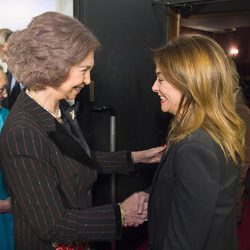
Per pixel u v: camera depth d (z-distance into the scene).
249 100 3.14
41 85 0.88
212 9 1.87
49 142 0.90
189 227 0.79
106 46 1.85
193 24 3.62
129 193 1.96
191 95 0.84
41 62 0.84
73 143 0.97
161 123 1.88
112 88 1.91
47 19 0.85
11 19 2.13
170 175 0.86
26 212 0.87
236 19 3.33
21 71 0.87
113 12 1.83
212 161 0.77
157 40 1.80
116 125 1.94
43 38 0.83
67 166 0.94
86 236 0.91
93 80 1.87
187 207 0.79
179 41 0.89
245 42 4.42
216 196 0.78
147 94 1.88
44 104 0.93
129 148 1.97
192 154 0.78
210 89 0.83
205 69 0.82
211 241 0.85
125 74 1.89
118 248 2.12
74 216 0.90
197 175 0.77
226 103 0.84
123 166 1.35
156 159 1.37
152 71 1.83
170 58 0.85
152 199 0.95
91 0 1.80
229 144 0.82
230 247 0.92
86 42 0.86
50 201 0.87
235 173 0.88
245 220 2.90
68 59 0.84
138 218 1.02
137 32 1.84
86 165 1.01
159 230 0.92
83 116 1.90
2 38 1.90
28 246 0.95
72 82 0.90
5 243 1.42
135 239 2.26
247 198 2.72
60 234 0.87
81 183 0.99
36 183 0.85
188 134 0.81
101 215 0.93
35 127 0.87
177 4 1.73
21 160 0.84
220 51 0.85
